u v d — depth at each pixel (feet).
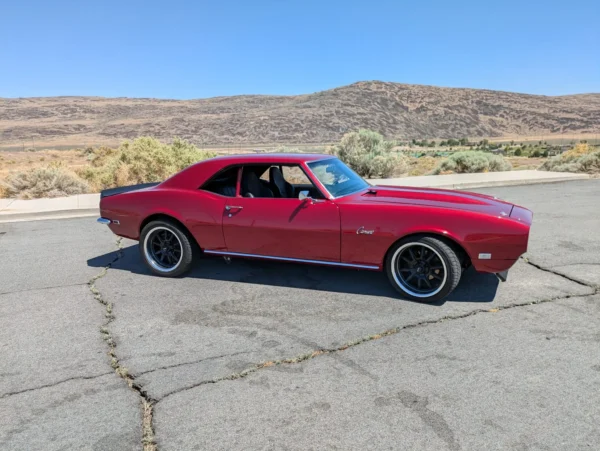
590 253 20.53
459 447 8.30
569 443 8.34
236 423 9.19
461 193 17.10
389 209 14.76
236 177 17.29
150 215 18.06
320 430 8.89
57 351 12.48
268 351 12.14
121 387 10.64
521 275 17.63
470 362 11.26
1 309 15.60
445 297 15.56
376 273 18.22
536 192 40.40
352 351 12.00
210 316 14.56
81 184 46.70
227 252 17.34
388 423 9.04
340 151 62.64
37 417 9.59
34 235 27.40
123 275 19.02
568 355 11.46
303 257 16.19
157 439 8.78
